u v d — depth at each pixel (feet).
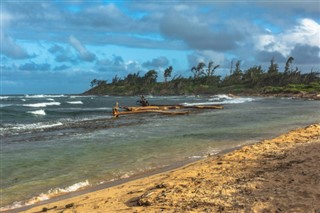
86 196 28.07
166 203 22.76
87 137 66.64
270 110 139.85
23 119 116.47
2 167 40.75
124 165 40.98
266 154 37.86
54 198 29.32
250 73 539.70
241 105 182.60
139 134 69.56
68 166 40.96
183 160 43.29
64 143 59.26
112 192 28.48
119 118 114.32
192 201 22.62
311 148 39.32
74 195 29.84
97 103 261.65
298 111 133.49
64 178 35.58
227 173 30.48
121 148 52.75
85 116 128.57
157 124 90.12
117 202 24.72
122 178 35.24
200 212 20.31
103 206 23.97
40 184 33.55
